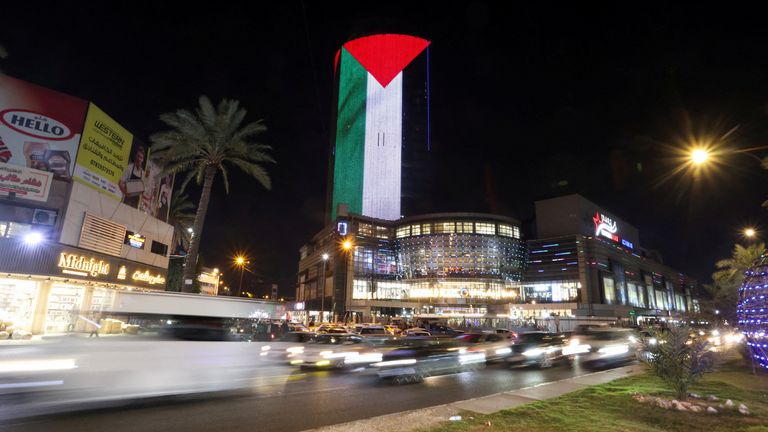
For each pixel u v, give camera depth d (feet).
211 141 108.06
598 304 371.97
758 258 46.83
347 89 595.88
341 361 40.93
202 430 25.05
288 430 25.44
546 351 60.64
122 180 119.75
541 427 24.90
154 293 28.50
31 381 22.67
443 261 363.76
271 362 33.58
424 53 603.67
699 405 30.66
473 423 25.75
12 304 89.76
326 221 607.37
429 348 50.60
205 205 104.83
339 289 350.23
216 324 30.55
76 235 101.40
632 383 42.09
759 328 44.68
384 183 531.91
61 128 100.78
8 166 92.07
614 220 509.35
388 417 27.27
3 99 93.45
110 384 24.88
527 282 401.08
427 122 570.46
